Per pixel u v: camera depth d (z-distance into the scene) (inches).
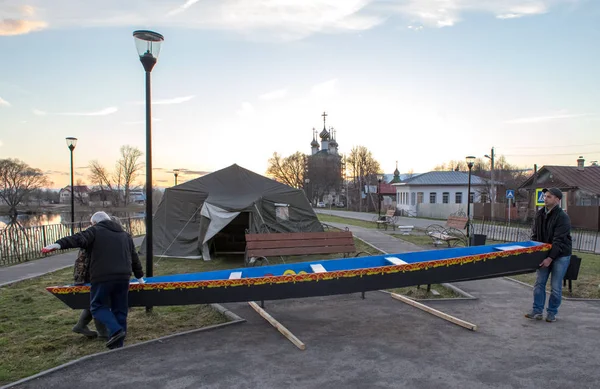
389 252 565.0
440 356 196.1
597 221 1011.3
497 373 177.0
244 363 189.6
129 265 214.2
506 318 256.4
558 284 244.7
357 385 167.0
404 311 274.2
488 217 1486.2
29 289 355.3
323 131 4195.4
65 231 719.7
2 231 523.5
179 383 169.9
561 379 171.0
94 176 3223.4
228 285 234.2
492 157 1414.9
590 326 239.5
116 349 205.8
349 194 3467.0
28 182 3048.7
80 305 220.5
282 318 259.6
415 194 1929.1
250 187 608.7
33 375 177.0
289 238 439.8
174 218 568.4
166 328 243.6
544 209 256.4
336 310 277.4
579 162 1610.5
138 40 270.7
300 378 173.8
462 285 349.7
